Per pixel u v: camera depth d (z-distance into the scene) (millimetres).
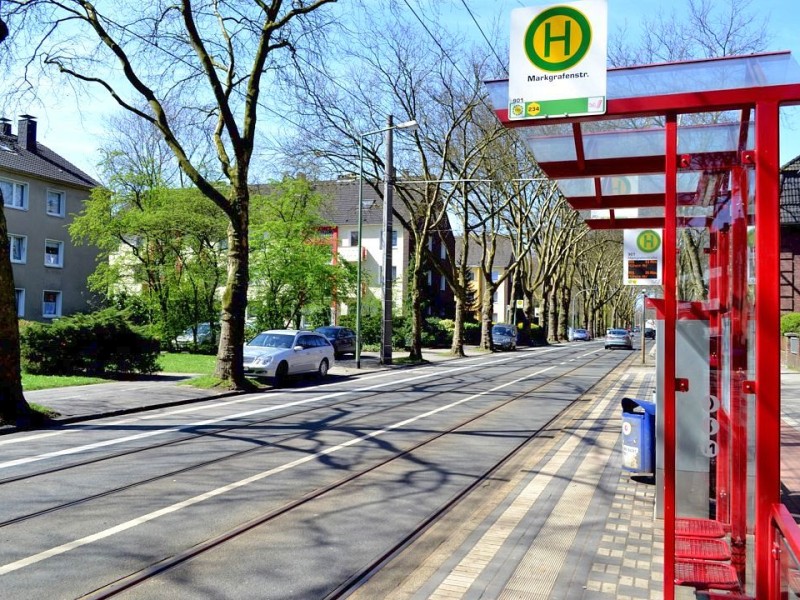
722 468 5367
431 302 62938
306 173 28875
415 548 5781
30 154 41094
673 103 3969
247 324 35562
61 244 41219
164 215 32844
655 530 6051
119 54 15305
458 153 32188
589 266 80688
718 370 5516
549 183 40312
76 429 11523
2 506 6730
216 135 17984
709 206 5738
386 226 29078
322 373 22750
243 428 11719
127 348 20328
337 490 7621
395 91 29531
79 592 4691
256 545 5762
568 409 14867
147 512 6633
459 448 10172
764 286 3746
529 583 4816
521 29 4246
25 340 19141
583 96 4109
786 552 2900
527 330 55969
